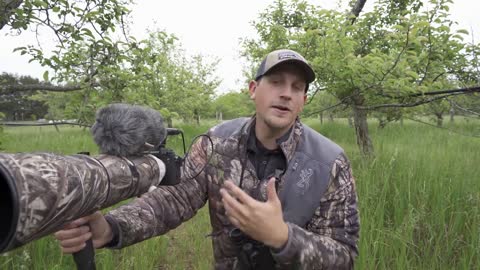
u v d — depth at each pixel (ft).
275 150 5.28
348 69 13.73
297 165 5.06
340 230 4.97
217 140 5.54
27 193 2.35
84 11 10.93
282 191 5.02
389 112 18.88
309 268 4.13
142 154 3.85
